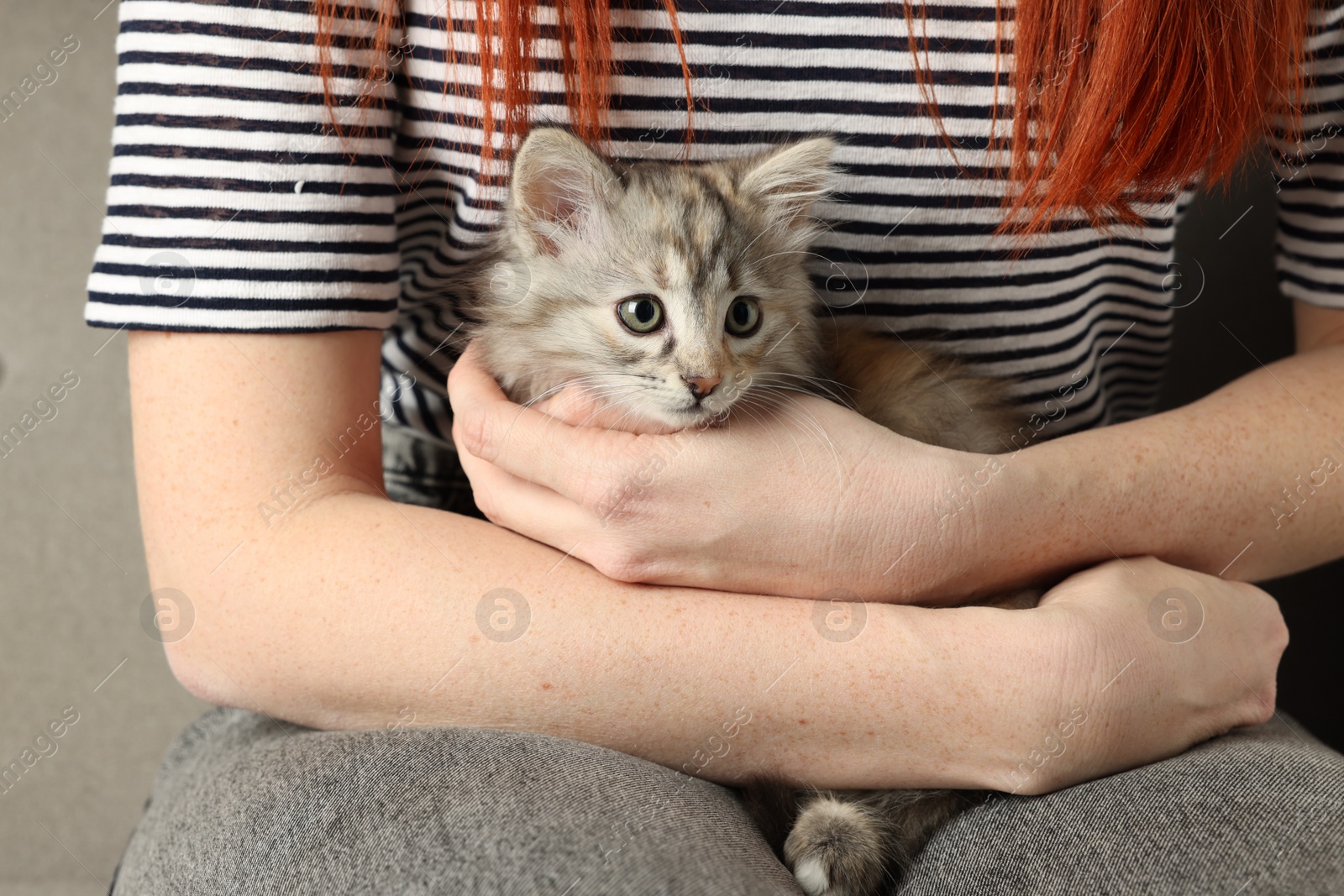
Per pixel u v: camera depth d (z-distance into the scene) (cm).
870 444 53
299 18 53
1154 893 46
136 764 85
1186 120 53
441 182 59
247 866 47
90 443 81
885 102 57
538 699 51
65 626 82
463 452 56
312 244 54
